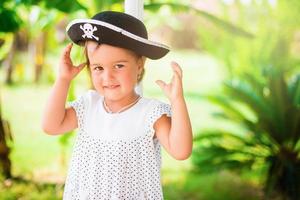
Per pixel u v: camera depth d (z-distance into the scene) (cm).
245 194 470
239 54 509
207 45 527
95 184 194
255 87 470
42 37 798
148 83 990
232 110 480
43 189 466
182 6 378
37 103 816
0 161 478
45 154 574
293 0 475
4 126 472
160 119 191
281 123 456
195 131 685
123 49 181
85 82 787
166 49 187
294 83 463
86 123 199
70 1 378
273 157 462
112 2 387
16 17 427
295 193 445
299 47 550
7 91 891
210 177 510
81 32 182
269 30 487
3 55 521
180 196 466
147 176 193
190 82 998
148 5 372
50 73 807
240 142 476
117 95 186
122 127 192
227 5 505
